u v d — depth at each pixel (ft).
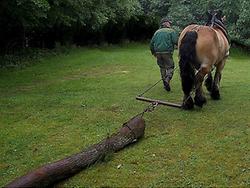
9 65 52.19
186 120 25.99
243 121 25.82
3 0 49.75
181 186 17.16
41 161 20.02
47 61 58.59
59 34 75.10
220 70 30.78
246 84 40.24
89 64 56.90
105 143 20.22
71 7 66.23
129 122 22.36
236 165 19.06
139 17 99.09
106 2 83.87
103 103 31.50
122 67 54.80
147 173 18.42
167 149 21.11
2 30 58.75
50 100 32.76
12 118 27.63
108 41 91.97
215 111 28.12
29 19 55.67
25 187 15.90
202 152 20.63
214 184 17.30
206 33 25.95
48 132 24.41
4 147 21.98
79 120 26.81
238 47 91.97
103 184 17.47
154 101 26.05
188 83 25.98
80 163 18.47
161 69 36.06
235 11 91.35
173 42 35.19
